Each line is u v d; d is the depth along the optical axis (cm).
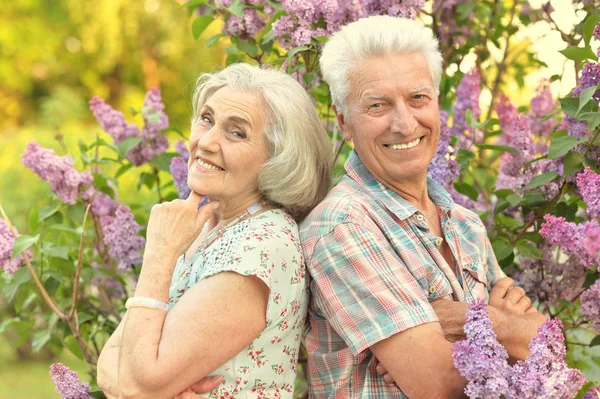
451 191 244
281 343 185
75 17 1112
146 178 298
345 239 182
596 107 211
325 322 191
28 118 1134
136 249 268
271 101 189
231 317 175
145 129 288
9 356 627
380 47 186
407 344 174
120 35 1097
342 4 245
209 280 178
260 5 259
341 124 202
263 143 190
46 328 298
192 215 187
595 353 265
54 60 1143
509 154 248
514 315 183
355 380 187
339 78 192
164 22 1102
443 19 301
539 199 236
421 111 188
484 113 338
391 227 189
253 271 176
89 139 697
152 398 174
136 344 174
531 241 246
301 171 191
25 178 628
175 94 1105
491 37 318
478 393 159
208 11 280
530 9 292
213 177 190
